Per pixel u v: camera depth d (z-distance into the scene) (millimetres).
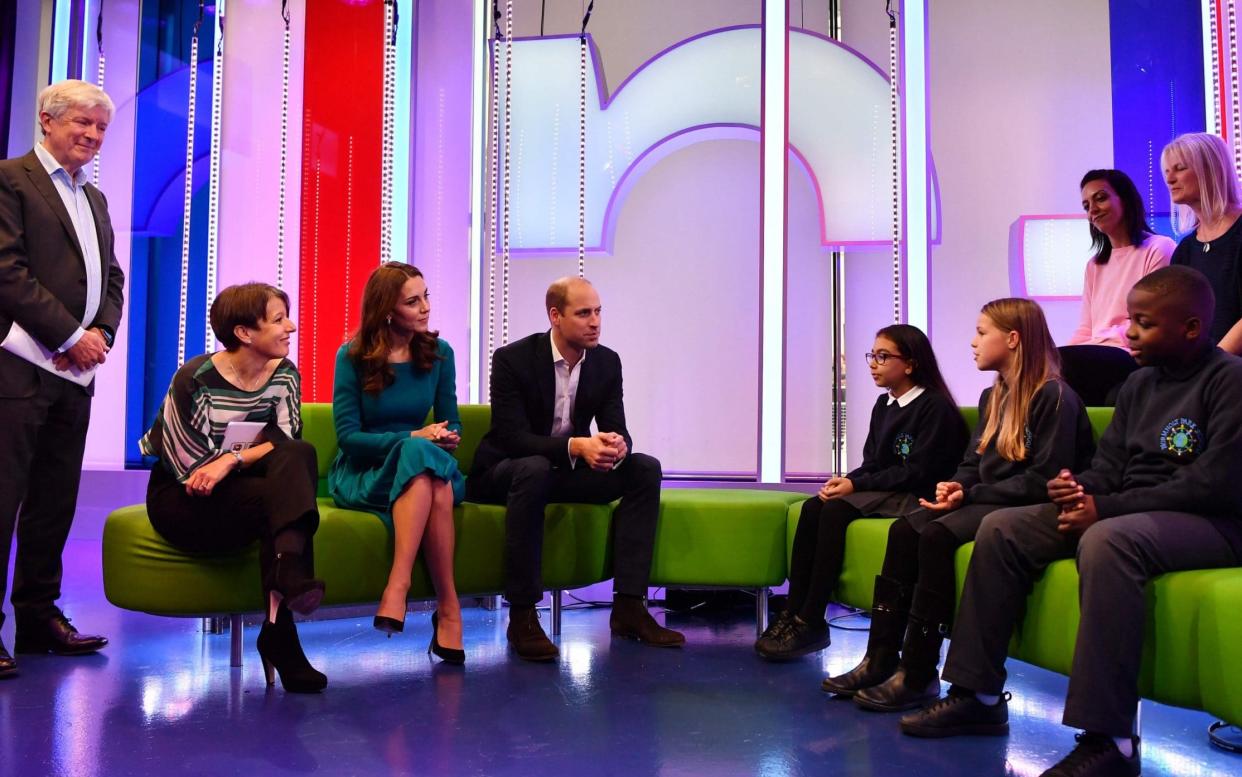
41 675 2361
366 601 2529
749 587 2977
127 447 5062
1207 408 1878
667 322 5355
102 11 5109
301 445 2258
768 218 4180
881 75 4469
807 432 5191
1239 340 2379
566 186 4602
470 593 2689
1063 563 1942
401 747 1831
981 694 1967
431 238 4941
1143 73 4637
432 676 2398
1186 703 1684
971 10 5078
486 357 4609
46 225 2484
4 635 2857
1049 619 1954
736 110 4633
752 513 2939
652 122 4656
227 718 2012
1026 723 2068
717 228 5328
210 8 5062
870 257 5172
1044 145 5000
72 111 2502
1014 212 5020
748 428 5281
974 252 5051
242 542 2297
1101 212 3193
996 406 2373
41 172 2502
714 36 4633
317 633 2928
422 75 4965
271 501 2180
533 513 2631
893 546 2297
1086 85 4965
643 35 5320
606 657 2639
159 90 5098
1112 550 1719
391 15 4871
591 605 3512
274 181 4930
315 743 1849
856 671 2256
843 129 4496
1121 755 1685
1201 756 1850
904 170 4332
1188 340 1901
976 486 2273
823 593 2584
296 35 4922
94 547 4508
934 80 5105
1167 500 1830
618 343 5387
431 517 2512
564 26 5367
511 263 5438
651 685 2334
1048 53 5008
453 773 1689
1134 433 2004
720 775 1699
